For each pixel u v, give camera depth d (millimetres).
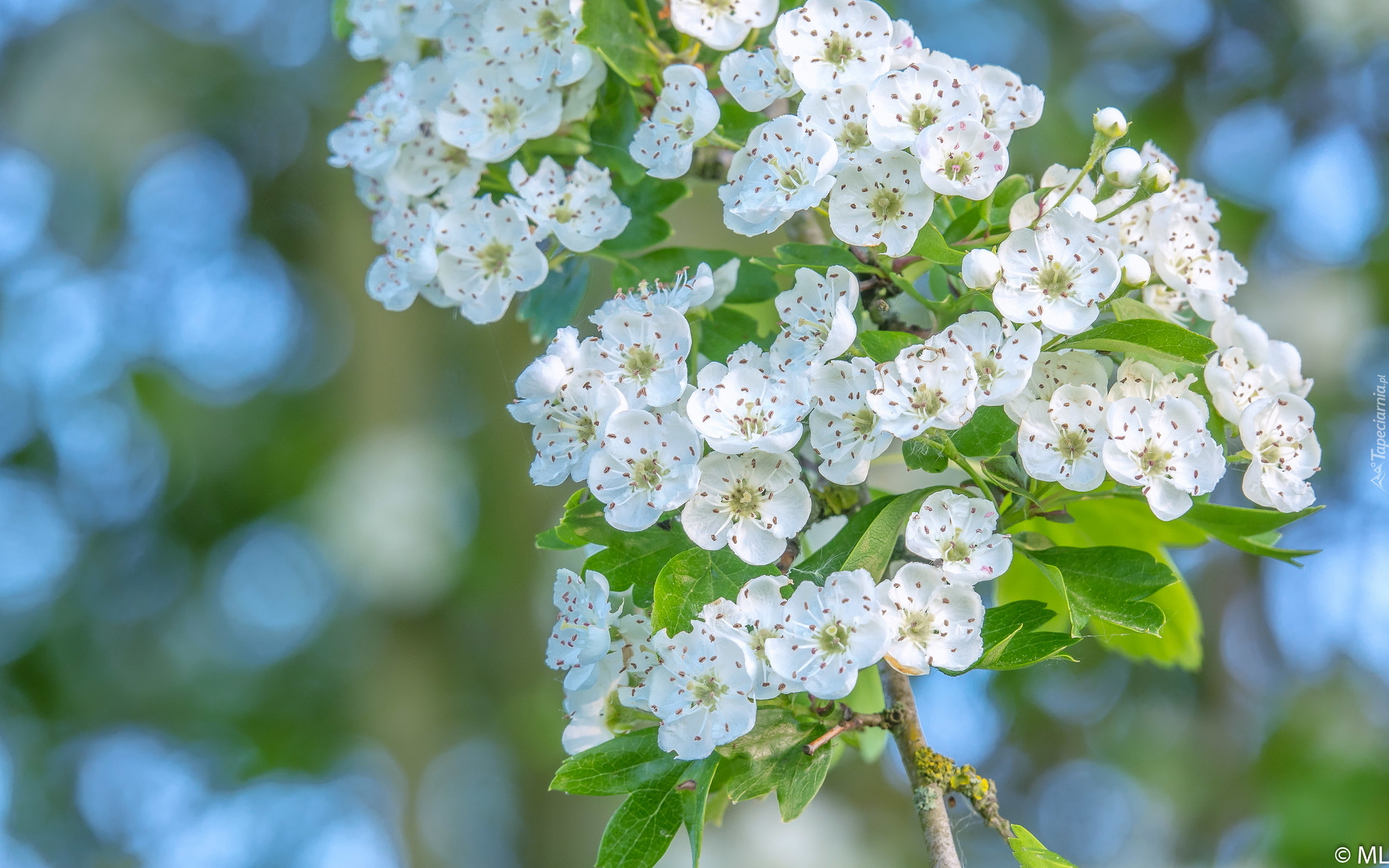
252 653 6383
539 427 2098
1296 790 4828
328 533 5520
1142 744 5457
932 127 1945
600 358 2049
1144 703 5520
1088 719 5582
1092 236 1955
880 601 1900
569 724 2143
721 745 1917
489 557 5891
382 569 5496
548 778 5887
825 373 1969
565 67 2453
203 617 6336
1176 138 5379
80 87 6164
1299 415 2131
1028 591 2631
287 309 6738
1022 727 5641
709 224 3662
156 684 6223
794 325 2045
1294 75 5340
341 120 6422
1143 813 5484
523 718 5875
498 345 5949
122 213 6316
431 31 2609
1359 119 5328
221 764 6293
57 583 6387
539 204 2457
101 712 6195
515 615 5934
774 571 2012
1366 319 5184
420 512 5594
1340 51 5262
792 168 2016
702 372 1983
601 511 2100
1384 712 5004
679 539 2109
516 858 6117
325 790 6480
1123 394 2035
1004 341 1938
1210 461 1958
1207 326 2383
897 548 2150
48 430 6422
